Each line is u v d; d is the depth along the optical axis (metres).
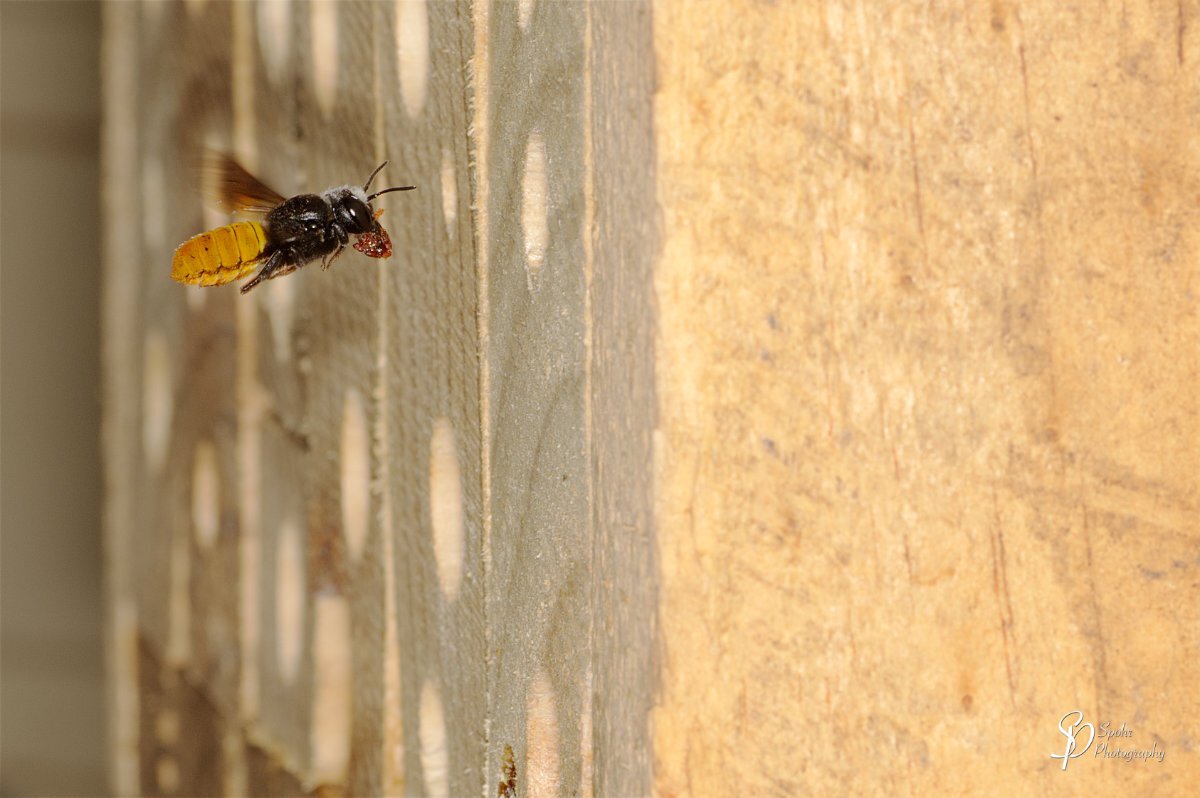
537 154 0.33
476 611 0.34
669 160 0.32
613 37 0.33
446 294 0.35
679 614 0.32
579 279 0.33
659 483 0.32
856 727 0.33
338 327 0.36
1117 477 0.33
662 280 0.32
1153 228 0.33
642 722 0.32
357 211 0.35
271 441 0.38
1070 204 0.33
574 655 0.33
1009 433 0.33
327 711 0.37
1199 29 0.33
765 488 0.32
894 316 0.33
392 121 0.35
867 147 0.32
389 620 0.36
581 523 0.33
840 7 0.32
